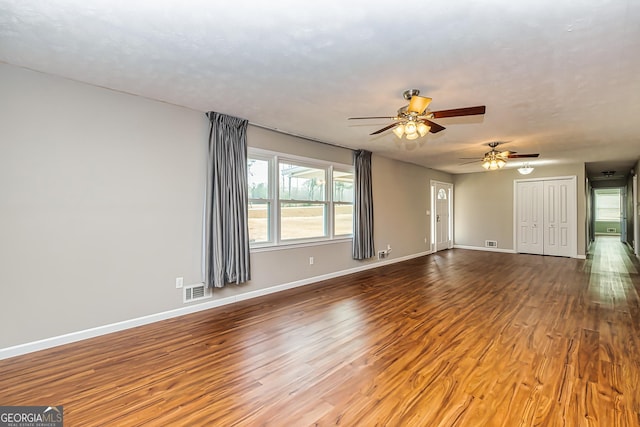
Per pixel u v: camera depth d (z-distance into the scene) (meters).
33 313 2.66
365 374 2.31
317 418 1.83
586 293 4.42
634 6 1.76
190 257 3.63
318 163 5.15
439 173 8.70
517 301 4.05
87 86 2.92
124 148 3.15
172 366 2.43
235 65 2.53
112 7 1.80
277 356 2.59
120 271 3.12
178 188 3.53
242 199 3.95
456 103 3.35
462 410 1.90
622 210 11.16
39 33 2.07
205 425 1.78
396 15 1.86
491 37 2.10
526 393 2.06
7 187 2.55
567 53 2.30
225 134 3.81
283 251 4.63
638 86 2.90
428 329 3.15
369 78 2.76
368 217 5.98
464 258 7.49
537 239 8.09
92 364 2.46
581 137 4.84
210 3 1.76
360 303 3.99
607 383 2.17
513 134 4.66
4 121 2.53
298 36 2.10
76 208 2.87
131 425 1.78
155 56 2.39
